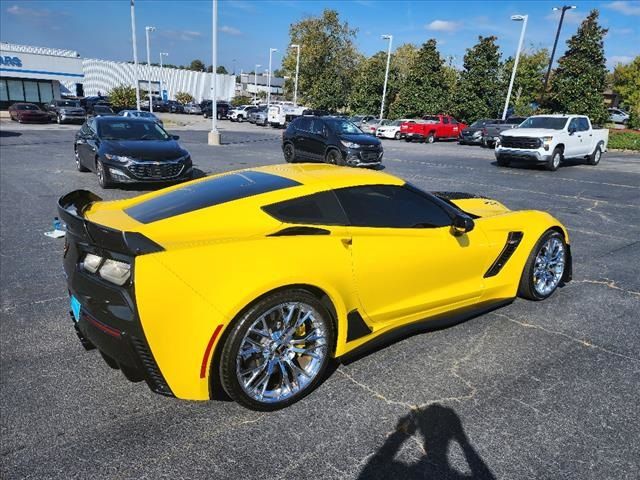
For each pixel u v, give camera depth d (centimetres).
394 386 296
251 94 8750
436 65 3922
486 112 3644
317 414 269
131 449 240
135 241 236
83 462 231
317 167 364
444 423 262
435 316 352
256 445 243
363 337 309
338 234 289
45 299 429
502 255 393
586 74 3150
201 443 245
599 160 1916
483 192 1090
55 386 295
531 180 1319
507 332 373
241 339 247
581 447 244
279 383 280
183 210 286
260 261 253
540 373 314
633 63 4775
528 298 432
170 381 244
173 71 7425
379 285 307
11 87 4200
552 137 1512
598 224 786
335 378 304
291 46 4894
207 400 275
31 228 665
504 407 276
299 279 260
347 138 1405
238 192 301
